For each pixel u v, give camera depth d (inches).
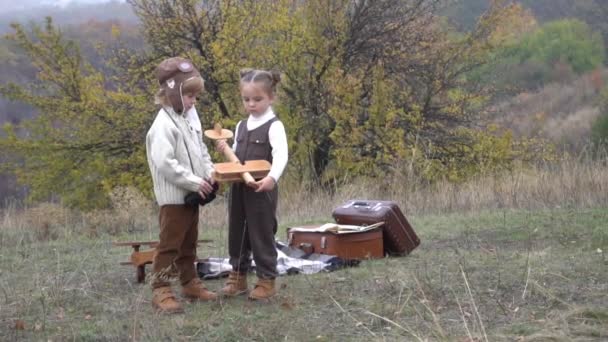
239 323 179.8
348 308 191.5
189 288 202.2
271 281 199.3
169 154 185.2
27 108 982.4
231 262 204.8
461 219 347.6
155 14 808.3
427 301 187.5
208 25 812.6
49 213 421.7
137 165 832.3
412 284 209.8
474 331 169.2
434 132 841.5
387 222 258.1
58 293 213.9
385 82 837.2
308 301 199.6
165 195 189.5
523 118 1309.1
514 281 209.9
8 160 869.2
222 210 429.1
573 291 197.3
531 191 410.3
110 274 246.1
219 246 293.4
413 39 869.8
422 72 863.7
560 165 438.3
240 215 200.5
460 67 875.4
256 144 195.3
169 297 191.6
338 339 168.6
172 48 818.8
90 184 844.6
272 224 197.9
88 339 172.2
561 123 1512.1
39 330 181.0
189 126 191.9
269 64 823.7
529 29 1760.6
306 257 251.9
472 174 745.0
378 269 236.1
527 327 169.8
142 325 179.5
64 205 825.5
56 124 872.9
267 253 197.8
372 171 756.6
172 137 186.7
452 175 748.6
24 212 430.6
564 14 1845.5
